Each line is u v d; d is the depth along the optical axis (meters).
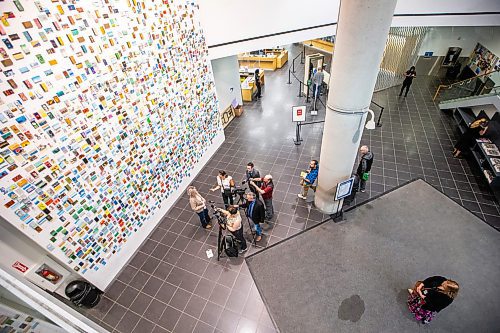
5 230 3.39
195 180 7.07
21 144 3.07
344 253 4.98
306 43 17.92
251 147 8.14
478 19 7.39
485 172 5.99
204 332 4.11
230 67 8.93
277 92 11.63
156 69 4.99
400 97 10.38
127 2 4.14
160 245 5.50
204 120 7.08
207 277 4.84
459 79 11.40
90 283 4.43
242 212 6.05
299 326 4.05
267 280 4.70
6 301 1.17
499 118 6.49
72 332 1.29
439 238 5.07
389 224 5.43
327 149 4.81
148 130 5.06
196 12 5.87
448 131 8.09
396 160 7.07
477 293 4.20
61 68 3.36
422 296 3.59
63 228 3.75
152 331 4.18
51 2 3.13
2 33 2.74
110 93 4.12
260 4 6.59
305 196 6.15
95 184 4.14
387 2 3.12
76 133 3.70
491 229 5.14
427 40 11.37
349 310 4.17
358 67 3.68
